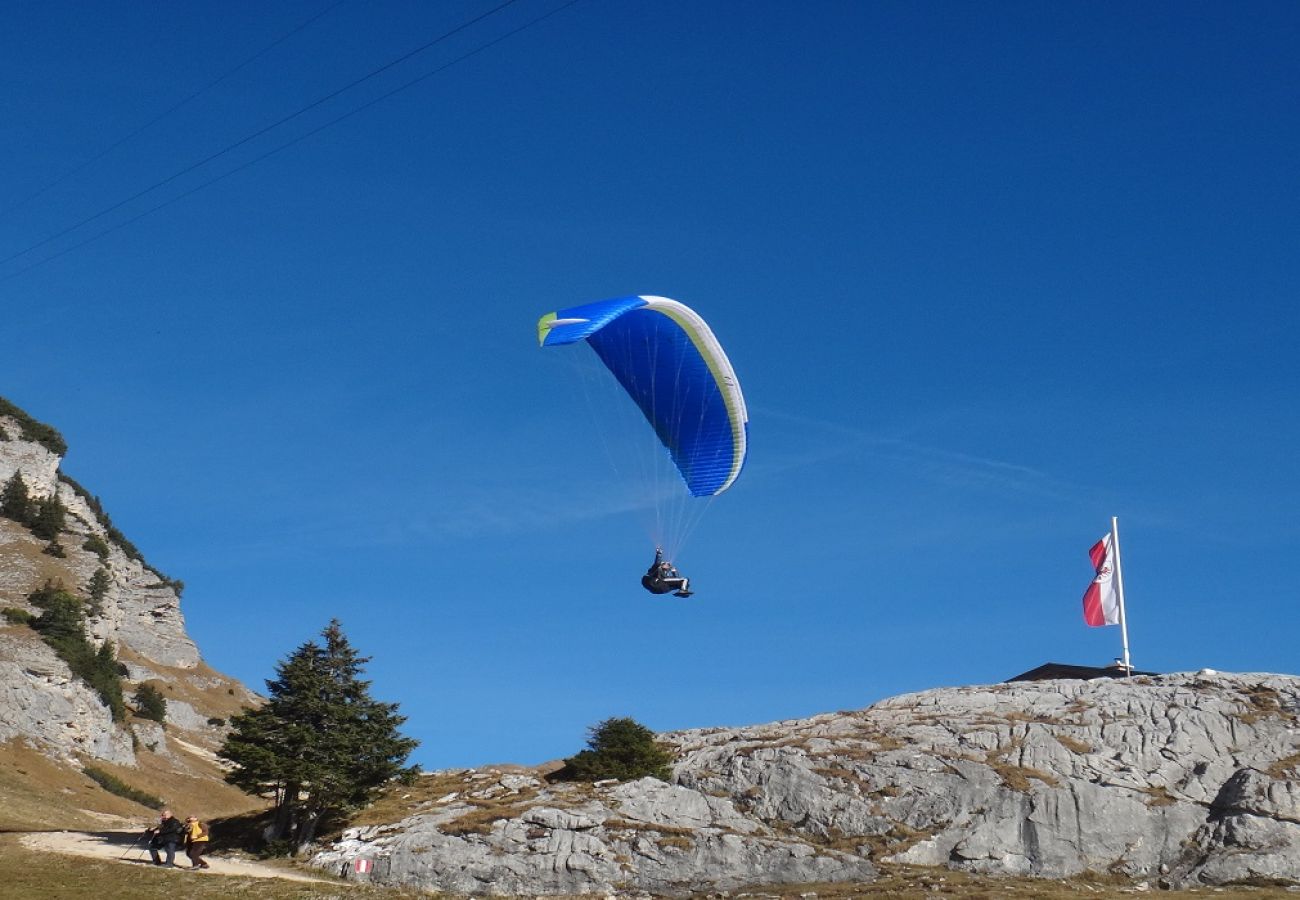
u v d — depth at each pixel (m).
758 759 56.16
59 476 164.50
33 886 43.59
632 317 48.75
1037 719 57.69
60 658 102.19
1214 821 50.84
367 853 49.16
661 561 43.50
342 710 53.00
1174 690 58.47
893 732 57.69
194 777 111.50
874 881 48.34
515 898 46.75
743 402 49.47
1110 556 63.59
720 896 47.06
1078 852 50.16
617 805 51.91
